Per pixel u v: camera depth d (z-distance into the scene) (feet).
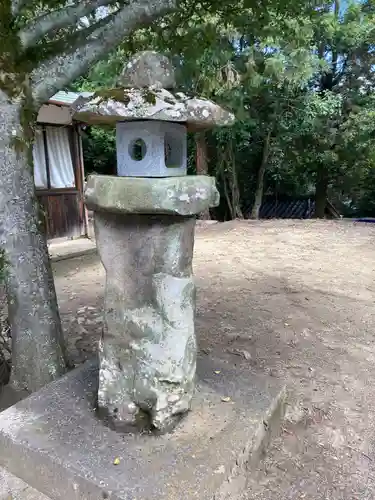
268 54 25.02
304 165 38.55
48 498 5.67
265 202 46.29
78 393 7.17
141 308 6.22
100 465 5.41
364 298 14.26
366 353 10.25
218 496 5.36
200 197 5.62
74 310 13.43
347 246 22.29
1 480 5.99
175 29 11.13
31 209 7.55
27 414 6.57
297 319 12.42
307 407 7.93
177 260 6.15
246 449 6.00
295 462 6.47
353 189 43.52
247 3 10.13
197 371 7.98
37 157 21.29
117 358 6.35
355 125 31.96
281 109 30.83
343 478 6.14
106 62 18.70
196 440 5.91
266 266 18.62
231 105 26.00
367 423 7.45
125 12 7.03
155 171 5.66
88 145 40.65
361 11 30.45
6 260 7.44
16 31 6.89
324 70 28.91
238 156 37.63
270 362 9.79
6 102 6.83
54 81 7.18
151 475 5.22
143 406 6.05
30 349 7.81
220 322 12.25
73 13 6.98
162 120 5.48
